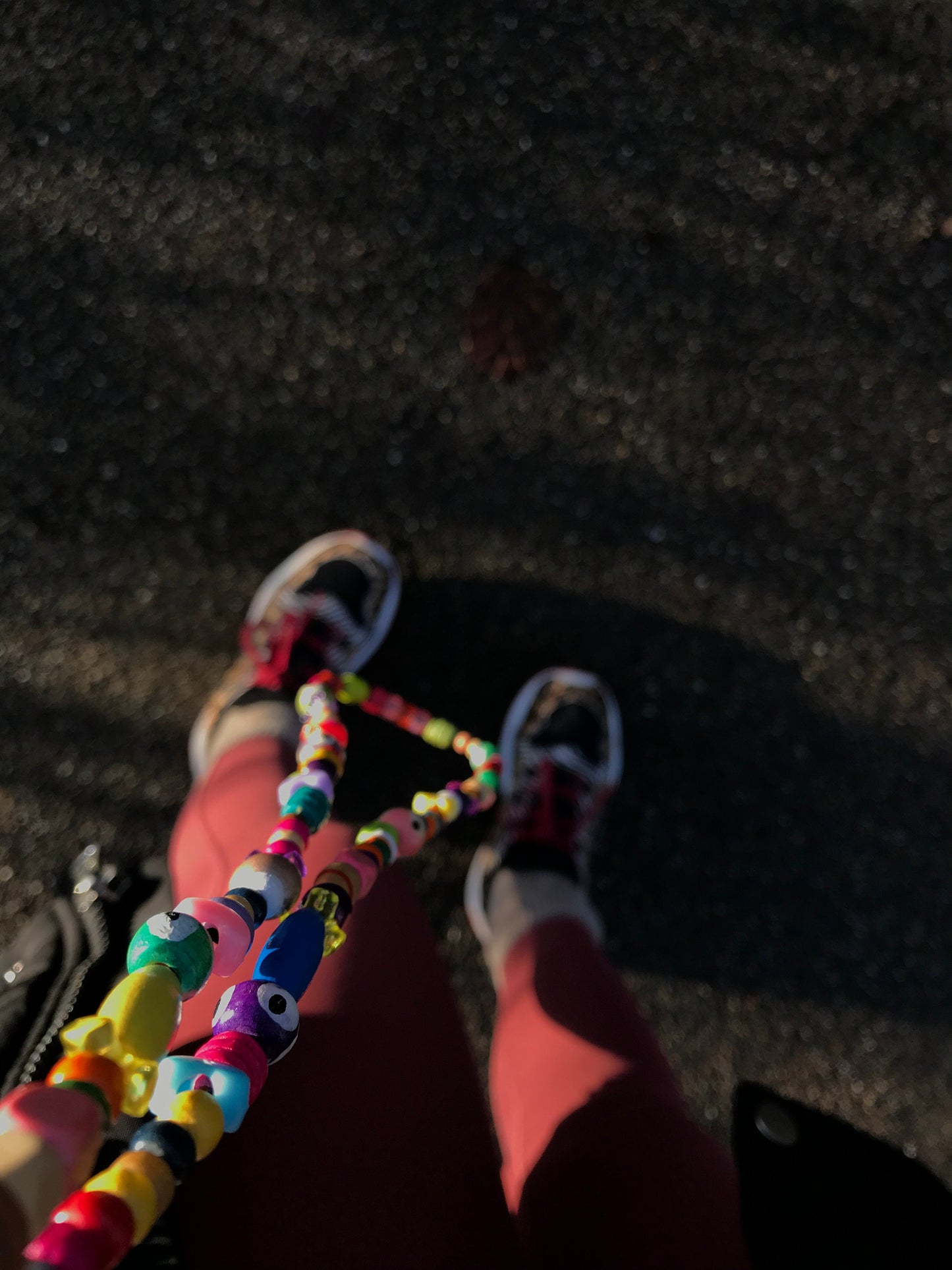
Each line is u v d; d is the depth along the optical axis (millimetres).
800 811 1611
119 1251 414
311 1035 901
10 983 996
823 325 1671
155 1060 487
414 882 1579
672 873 1592
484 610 1634
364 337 1648
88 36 1663
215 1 1667
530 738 1583
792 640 1639
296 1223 780
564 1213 939
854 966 1588
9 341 1635
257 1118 828
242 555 1623
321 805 826
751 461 1662
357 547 1607
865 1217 861
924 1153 1555
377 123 1664
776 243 1673
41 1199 384
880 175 1683
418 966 1080
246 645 1537
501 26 1672
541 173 1669
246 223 1653
